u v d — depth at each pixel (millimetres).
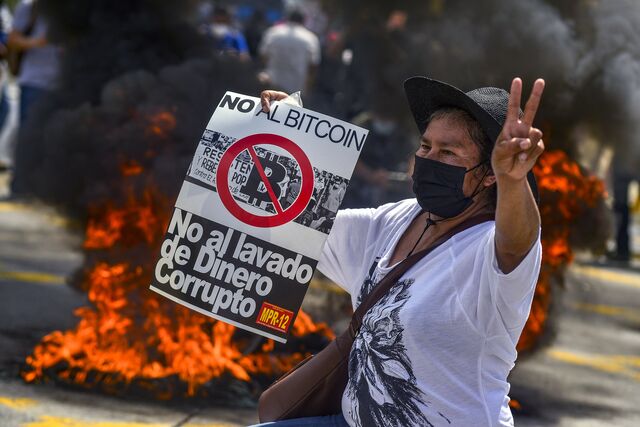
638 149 8531
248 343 7043
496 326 3043
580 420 7008
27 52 13906
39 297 8906
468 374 3090
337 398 3500
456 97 3193
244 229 3424
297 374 3525
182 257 3447
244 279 3416
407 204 3523
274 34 13820
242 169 3457
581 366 8656
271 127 3488
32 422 5750
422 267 3193
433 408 3104
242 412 6289
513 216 2887
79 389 6422
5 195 14477
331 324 7539
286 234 3418
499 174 2859
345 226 3555
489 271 2975
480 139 3207
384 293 3264
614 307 11641
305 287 3416
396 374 3145
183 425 5953
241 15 16469
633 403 7590
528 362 8492
